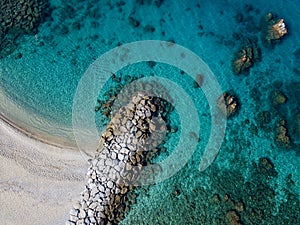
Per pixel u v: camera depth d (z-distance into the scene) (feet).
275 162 64.34
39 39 66.54
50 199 58.90
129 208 59.11
